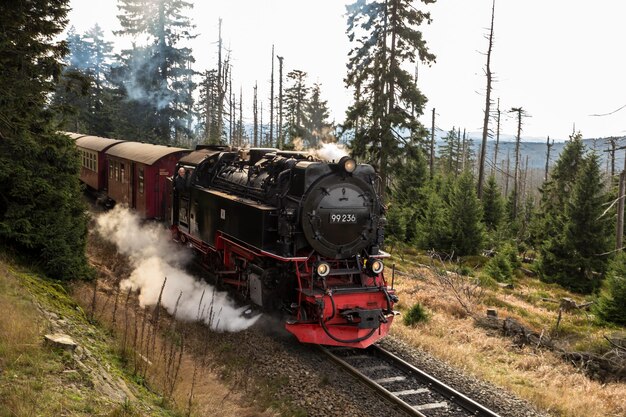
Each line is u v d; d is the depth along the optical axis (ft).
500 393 27.68
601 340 38.60
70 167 34.94
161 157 57.26
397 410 24.70
